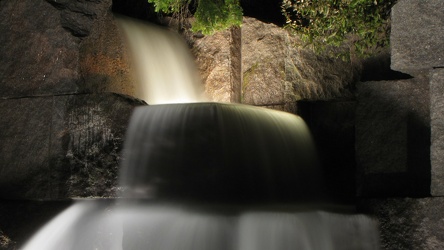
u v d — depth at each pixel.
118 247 7.33
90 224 7.53
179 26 10.44
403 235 6.07
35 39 8.07
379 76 8.59
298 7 9.09
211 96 9.93
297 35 9.40
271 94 9.65
